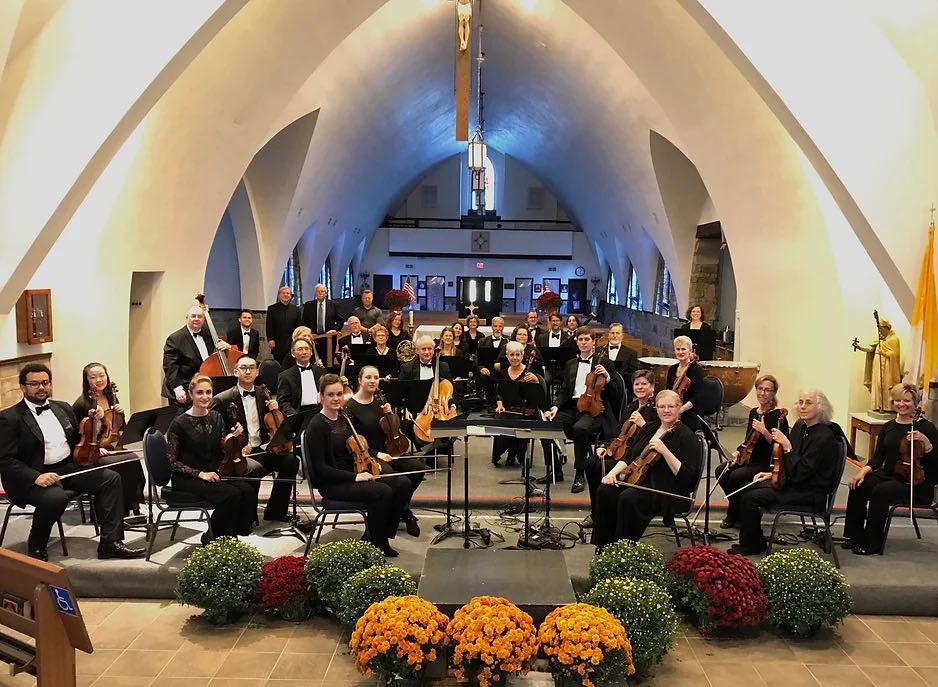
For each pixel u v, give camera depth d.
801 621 4.86
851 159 7.07
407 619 4.17
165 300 10.69
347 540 5.28
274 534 6.09
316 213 18.02
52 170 7.05
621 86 13.63
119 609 5.29
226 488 5.64
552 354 9.74
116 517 5.59
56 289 8.91
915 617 5.30
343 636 4.94
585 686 3.97
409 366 8.36
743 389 9.80
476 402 9.44
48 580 3.41
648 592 4.55
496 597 4.34
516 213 32.28
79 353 9.05
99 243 8.92
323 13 9.80
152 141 8.97
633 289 24.70
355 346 10.57
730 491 6.25
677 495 5.27
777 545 6.02
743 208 10.58
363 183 21.33
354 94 15.02
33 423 5.52
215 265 16.78
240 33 9.02
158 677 4.43
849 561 5.70
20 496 5.39
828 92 6.96
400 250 30.89
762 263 10.59
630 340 17.38
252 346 10.29
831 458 5.56
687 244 16.05
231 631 4.99
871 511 5.82
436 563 5.11
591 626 4.08
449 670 4.42
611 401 7.33
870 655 4.76
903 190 7.07
